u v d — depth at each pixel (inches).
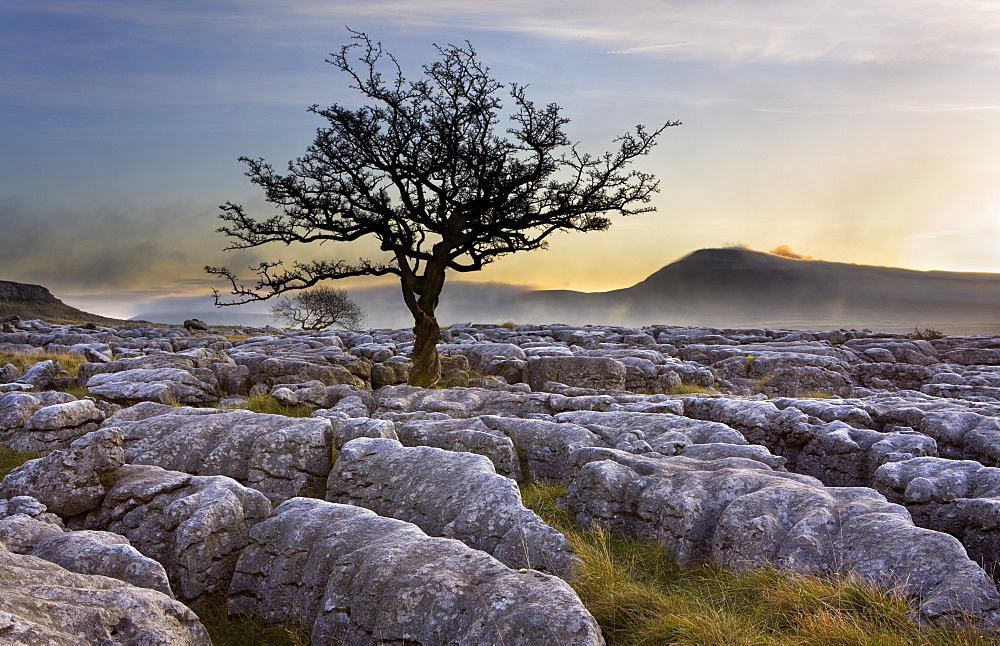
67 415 563.2
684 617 267.3
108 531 340.2
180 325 2412.6
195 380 820.6
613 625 274.4
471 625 234.8
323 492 460.1
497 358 1108.5
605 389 913.5
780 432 551.5
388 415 604.4
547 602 233.6
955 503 377.4
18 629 186.1
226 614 311.0
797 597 282.5
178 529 321.7
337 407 658.2
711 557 340.8
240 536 331.3
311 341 1480.1
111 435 373.7
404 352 1229.1
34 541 305.1
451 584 251.6
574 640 220.2
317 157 1003.3
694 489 368.8
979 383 993.5
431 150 975.6
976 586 266.2
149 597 234.8
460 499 358.9
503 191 968.3
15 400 616.7
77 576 249.3
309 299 3528.5
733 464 413.4
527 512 336.2
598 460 431.5
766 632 269.0
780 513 341.1
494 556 323.9
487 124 968.9
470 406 666.8
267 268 993.5
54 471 357.7
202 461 463.5
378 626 251.0
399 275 1017.5
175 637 224.4
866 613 271.3
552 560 314.2
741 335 1720.0
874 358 1373.0
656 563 344.5
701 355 1333.7
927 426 542.3
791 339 1667.1
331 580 278.7
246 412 520.7
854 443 501.4
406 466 400.8
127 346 1476.4
